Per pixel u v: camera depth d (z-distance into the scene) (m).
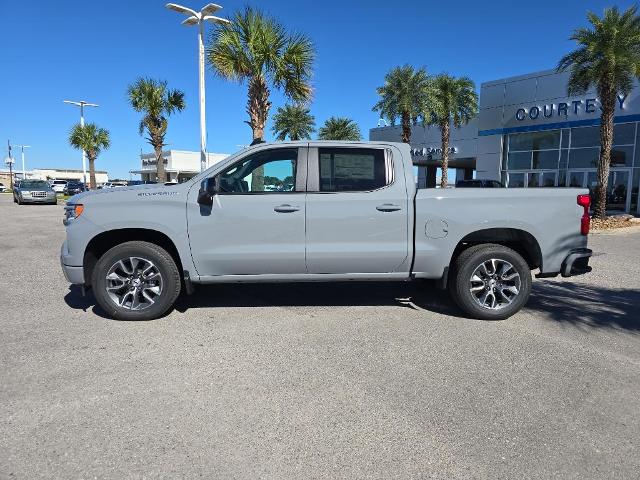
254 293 6.55
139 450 2.83
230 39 15.29
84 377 3.79
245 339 4.71
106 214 5.08
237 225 5.14
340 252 5.21
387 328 5.09
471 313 5.40
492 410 3.35
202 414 3.25
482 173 30.31
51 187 31.59
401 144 5.43
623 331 5.05
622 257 10.17
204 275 5.25
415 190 5.30
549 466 2.73
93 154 44.28
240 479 2.59
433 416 3.26
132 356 4.24
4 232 13.75
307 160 5.28
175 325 5.11
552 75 26.31
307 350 4.43
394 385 3.72
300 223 5.17
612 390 3.66
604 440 2.99
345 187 5.27
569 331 5.05
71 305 5.86
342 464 2.73
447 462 2.76
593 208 20.56
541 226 5.33
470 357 4.30
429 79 28.31
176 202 5.12
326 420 3.20
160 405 3.37
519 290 5.38
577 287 7.14
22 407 3.31
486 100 29.73
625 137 23.64
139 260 5.19
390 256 5.27
